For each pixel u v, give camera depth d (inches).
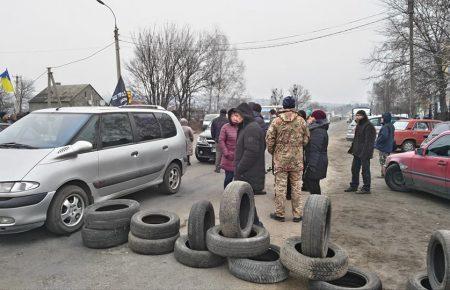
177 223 199.3
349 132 1003.3
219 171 436.1
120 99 770.8
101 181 240.4
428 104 1139.3
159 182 307.4
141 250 189.9
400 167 347.6
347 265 156.0
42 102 2979.8
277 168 249.0
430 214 278.8
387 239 223.1
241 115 212.2
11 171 198.7
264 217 261.4
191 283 161.8
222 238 169.3
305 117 351.9
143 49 1368.1
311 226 153.4
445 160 295.1
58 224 209.3
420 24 989.8
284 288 159.0
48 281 161.9
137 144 278.4
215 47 1631.4
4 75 902.4
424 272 157.6
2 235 215.5
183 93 1445.6
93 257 187.2
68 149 218.5
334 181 415.8
